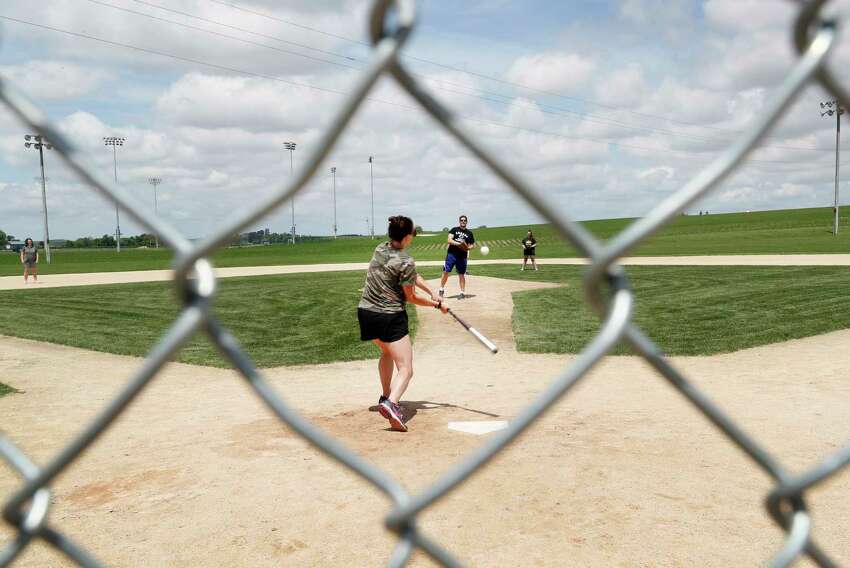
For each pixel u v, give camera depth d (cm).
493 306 1373
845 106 82
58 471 90
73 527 327
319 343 995
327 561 288
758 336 934
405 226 502
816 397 589
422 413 559
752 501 347
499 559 285
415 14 77
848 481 372
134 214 82
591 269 86
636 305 1296
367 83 76
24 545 97
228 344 90
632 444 451
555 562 282
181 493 372
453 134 82
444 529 316
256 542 308
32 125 80
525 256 2680
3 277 2959
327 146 77
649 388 645
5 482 406
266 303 1534
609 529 314
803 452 433
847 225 6512
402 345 512
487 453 95
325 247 7812
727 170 80
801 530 103
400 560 101
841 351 817
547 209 84
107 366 841
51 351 951
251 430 512
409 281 498
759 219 8800
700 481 377
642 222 83
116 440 487
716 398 595
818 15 78
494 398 623
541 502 347
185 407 605
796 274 1930
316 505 351
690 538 304
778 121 79
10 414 587
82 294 1906
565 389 91
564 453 430
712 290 1559
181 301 86
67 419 567
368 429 505
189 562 288
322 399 632
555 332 1041
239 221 80
